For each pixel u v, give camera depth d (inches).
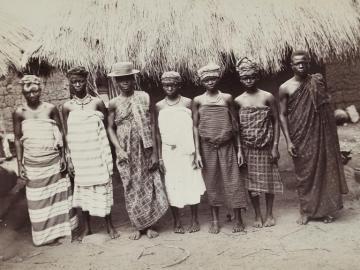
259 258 140.3
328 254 138.7
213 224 168.1
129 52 188.2
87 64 188.7
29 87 160.9
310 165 163.8
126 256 151.4
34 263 151.4
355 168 226.5
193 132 166.9
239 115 164.2
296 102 163.6
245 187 167.9
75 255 156.2
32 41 197.8
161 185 167.9
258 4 200.1
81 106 164.1
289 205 192.2
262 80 225.3
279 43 188.4
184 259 144.4
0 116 386.9
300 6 199.3
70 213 171.3
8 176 215.5
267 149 164.2
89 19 201.5
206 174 165.6
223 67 188.9
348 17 198.4
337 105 425.7
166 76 160.4
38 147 163.3
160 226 181.0
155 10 199.8
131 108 163.0
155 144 168.6
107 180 164.7
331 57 194.9
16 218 191.8
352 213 176.1
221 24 194.2
